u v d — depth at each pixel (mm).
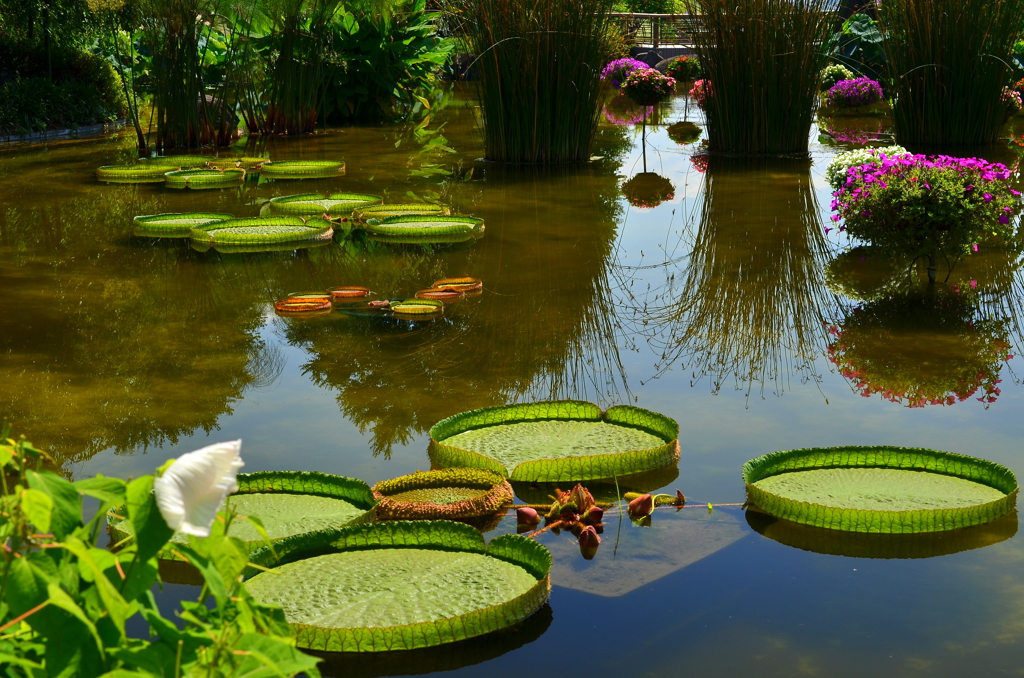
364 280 4992
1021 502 2584
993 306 4363
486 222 6391
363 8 12484
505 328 4199
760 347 3912
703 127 11398
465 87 16562
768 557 2316
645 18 17578
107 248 5684
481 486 2645
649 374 3625
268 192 7504
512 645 1983
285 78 11227
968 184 4641
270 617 1196
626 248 5680
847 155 6113
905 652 1937
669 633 2016
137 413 3246
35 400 3340
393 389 3473
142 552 939
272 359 3795
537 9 8328
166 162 8766
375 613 1956
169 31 9891
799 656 1932
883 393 3391
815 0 8734
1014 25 8766
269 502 2512
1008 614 2062
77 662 996
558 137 8734
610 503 2619
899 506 2408
